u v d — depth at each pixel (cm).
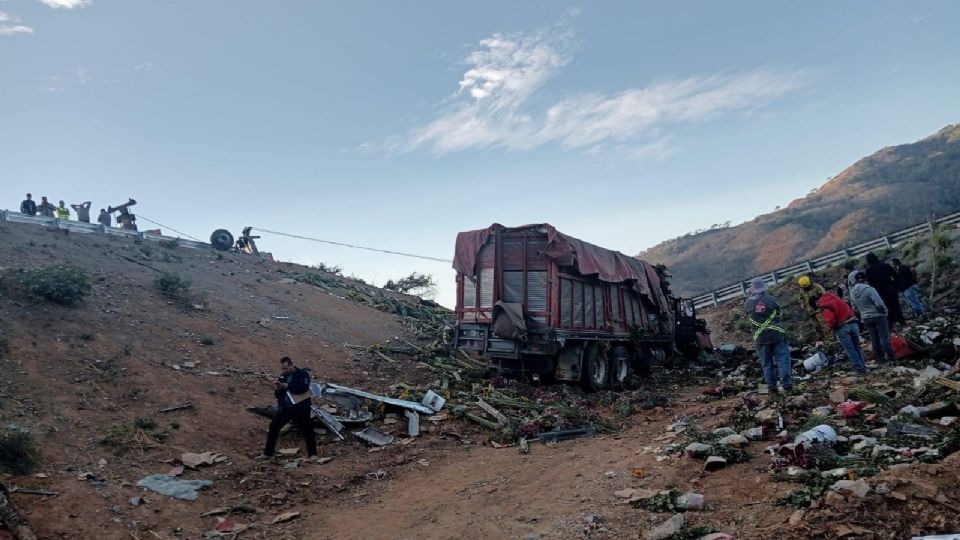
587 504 562
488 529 536
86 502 553
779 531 406
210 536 546
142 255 1775
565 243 1235
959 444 503
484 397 1111
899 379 824
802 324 2048
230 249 2423
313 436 789
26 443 596
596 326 1383
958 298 1664
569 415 1009
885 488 418
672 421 911
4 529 483
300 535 561
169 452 711
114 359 923
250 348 1197
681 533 446
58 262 1359
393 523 582
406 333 1795
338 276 2705
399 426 955
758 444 653
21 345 852
